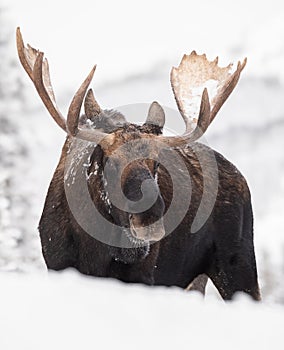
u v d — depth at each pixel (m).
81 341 11.55
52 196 25.77
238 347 11.97
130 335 11.88
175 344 11.77
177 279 27.66
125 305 13.07
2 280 13.98
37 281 14.07
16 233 60.72
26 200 63.62
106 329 11.98
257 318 13.48
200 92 27.27
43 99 24.89
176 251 26.75
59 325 11.96
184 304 13.66
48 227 25.62
